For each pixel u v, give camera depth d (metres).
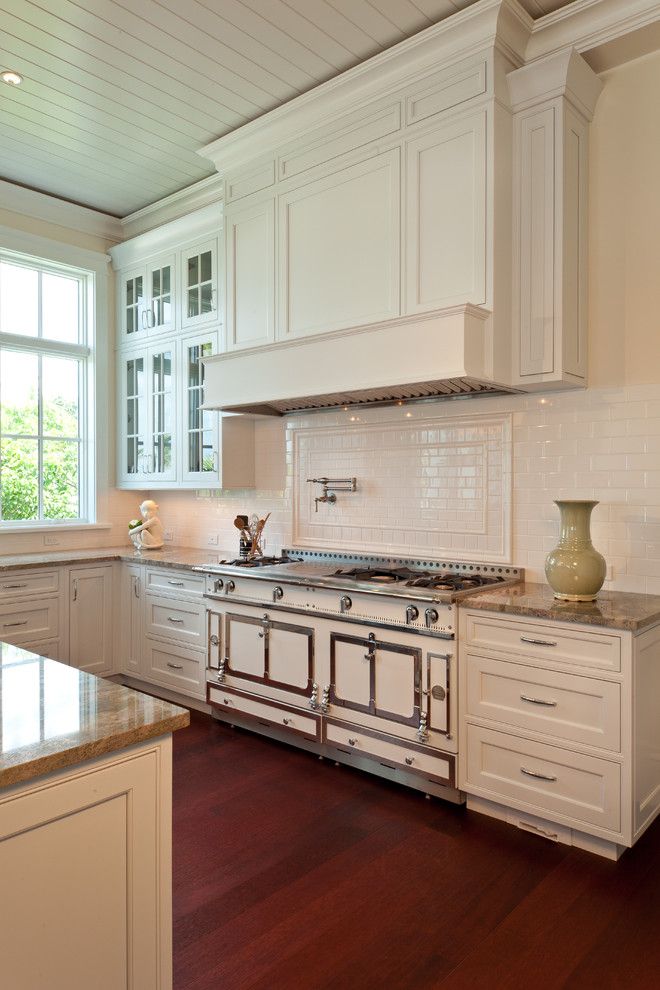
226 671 3.69
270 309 3.69
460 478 3.42
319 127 3.44
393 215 3.14
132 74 3.24
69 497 4.96
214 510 4.79
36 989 1.20
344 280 3.34
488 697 2.67
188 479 4.47
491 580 3.12
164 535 5.19
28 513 4.73
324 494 4.01
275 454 4.32
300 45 3.03
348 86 3.23
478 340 2.81
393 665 2.93
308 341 3.34
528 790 2.56
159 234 4.61
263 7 2.78
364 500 3.82
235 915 2.10
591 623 2.38
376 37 2.99
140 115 3.61
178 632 4.07
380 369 3.04
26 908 1.19
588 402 3.01
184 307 4.49
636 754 2.33
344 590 3.09
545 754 2.51
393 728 2.93
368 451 3.80
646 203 2.87
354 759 3.21
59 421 4.91
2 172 4.30
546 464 3.13
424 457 3.56
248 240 3.83
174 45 3.02
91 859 1.28
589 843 2.47
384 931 2.03
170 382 4.62
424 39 2.90
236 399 3.72
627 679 2.31
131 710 1.42
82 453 5.04
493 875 2.32
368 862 2.40
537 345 2.85
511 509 3.23
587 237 3.00
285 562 3.94
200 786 3.01
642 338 2.88
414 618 2.84
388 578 3.26
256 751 3.41
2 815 1.15
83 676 1.67
